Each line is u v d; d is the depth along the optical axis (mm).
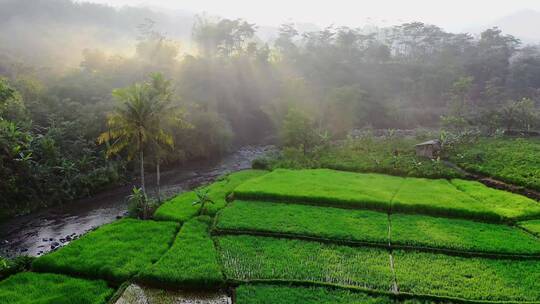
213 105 87375
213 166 68125
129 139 40969
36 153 50562
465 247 30094
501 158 55531
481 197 41906
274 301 23828
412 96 118688
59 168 49500
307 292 24828
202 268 27375
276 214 37219
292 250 30344
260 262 28453
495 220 36281
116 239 32438
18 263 29031
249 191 42438
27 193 44906
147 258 29094
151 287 26188
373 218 36375
